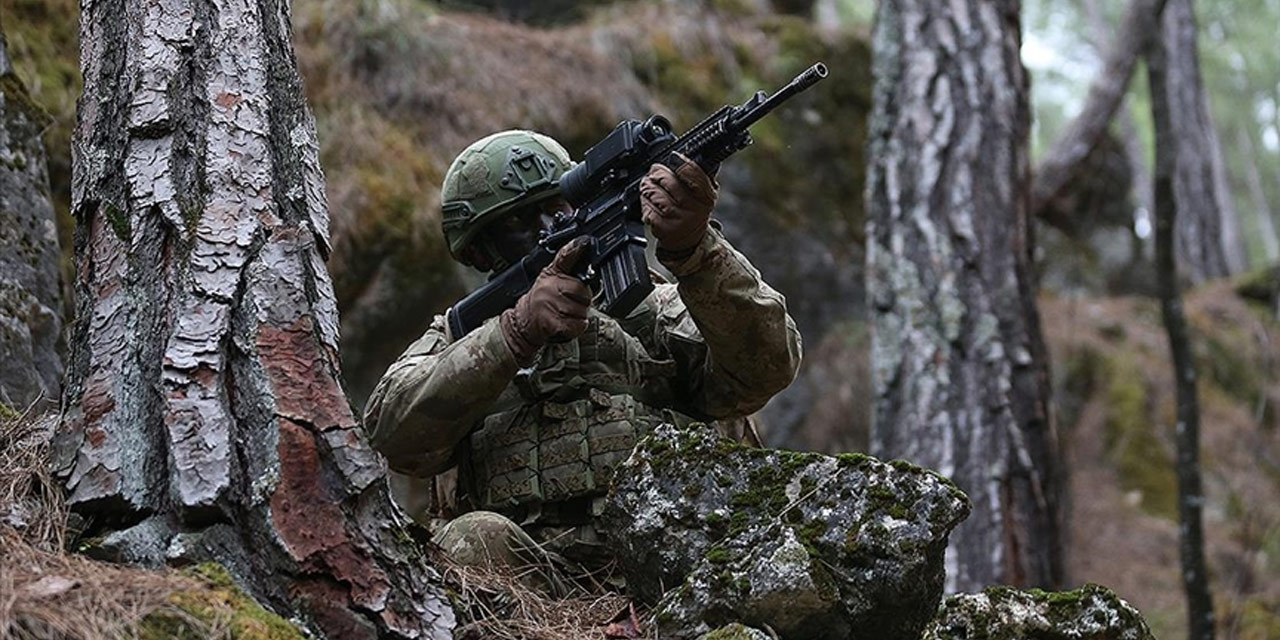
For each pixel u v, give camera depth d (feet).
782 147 71.26
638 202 21.65
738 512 20.11
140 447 18.44
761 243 69.21
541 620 20.98
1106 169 101.14
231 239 19.42
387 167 56.49
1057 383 86.28
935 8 47.93
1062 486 44.78
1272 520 77.36
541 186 24.61
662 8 71.67
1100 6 187.62
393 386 23.18
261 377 18.71
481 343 22.39
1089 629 20.22
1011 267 45.68
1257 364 94.58
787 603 18.86
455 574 20.17
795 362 23.56
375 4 59.77
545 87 62.80
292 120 20.86
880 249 46.80
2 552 17.28
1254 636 66.39
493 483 23.54
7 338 28.84
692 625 19.26
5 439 20.42
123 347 19.02
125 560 17.80
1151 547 76.43
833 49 73.92
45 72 47.16
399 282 54.95
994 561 42.39
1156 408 86.22
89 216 20.11
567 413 23.35
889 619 19.17
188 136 20.03
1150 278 100.58
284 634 16.90
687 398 24.36
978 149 46.57
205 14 20.79
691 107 67.97
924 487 19.36
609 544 21.35
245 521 18.08
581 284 22.17
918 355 44.80
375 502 18.78
